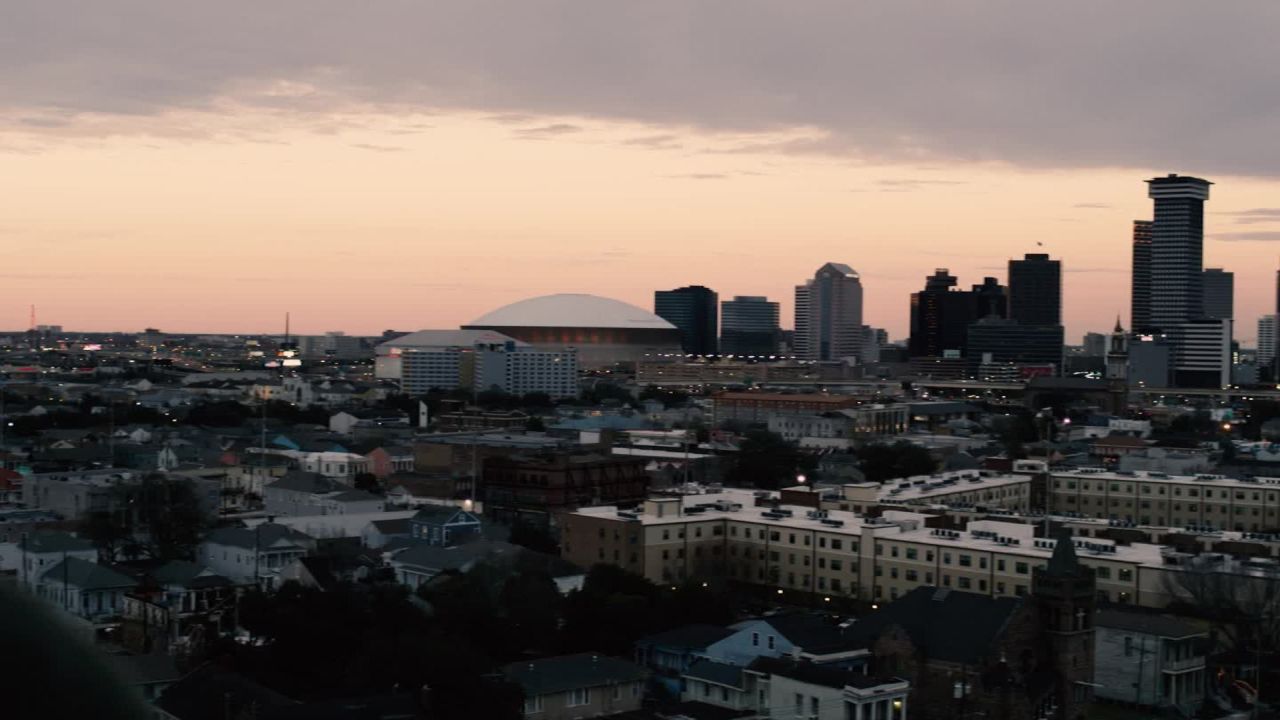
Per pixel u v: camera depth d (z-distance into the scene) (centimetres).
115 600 18925
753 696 14300
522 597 17075
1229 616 17075
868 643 14750
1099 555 19438
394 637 15250
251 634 16162
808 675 13675
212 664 13700
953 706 13962
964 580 19788
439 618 16450
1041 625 14650
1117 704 15738
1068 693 14438
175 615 17488
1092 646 14838
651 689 15675
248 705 12588
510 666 14588
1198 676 15975
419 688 13638
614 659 15088
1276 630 16812
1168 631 15575
